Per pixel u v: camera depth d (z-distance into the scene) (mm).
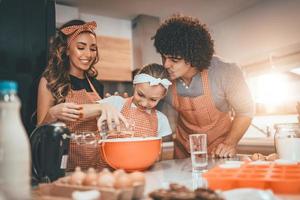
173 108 1537
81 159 1218
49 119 1144
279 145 1035
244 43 1714
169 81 1426
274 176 678
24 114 1271
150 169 1032
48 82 1281
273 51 1677
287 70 1645
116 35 1672
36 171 835
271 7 1684
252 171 747
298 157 992
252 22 1722
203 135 980
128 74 1657
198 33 1552
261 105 1758
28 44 1347
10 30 1302
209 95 1522
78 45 1340
